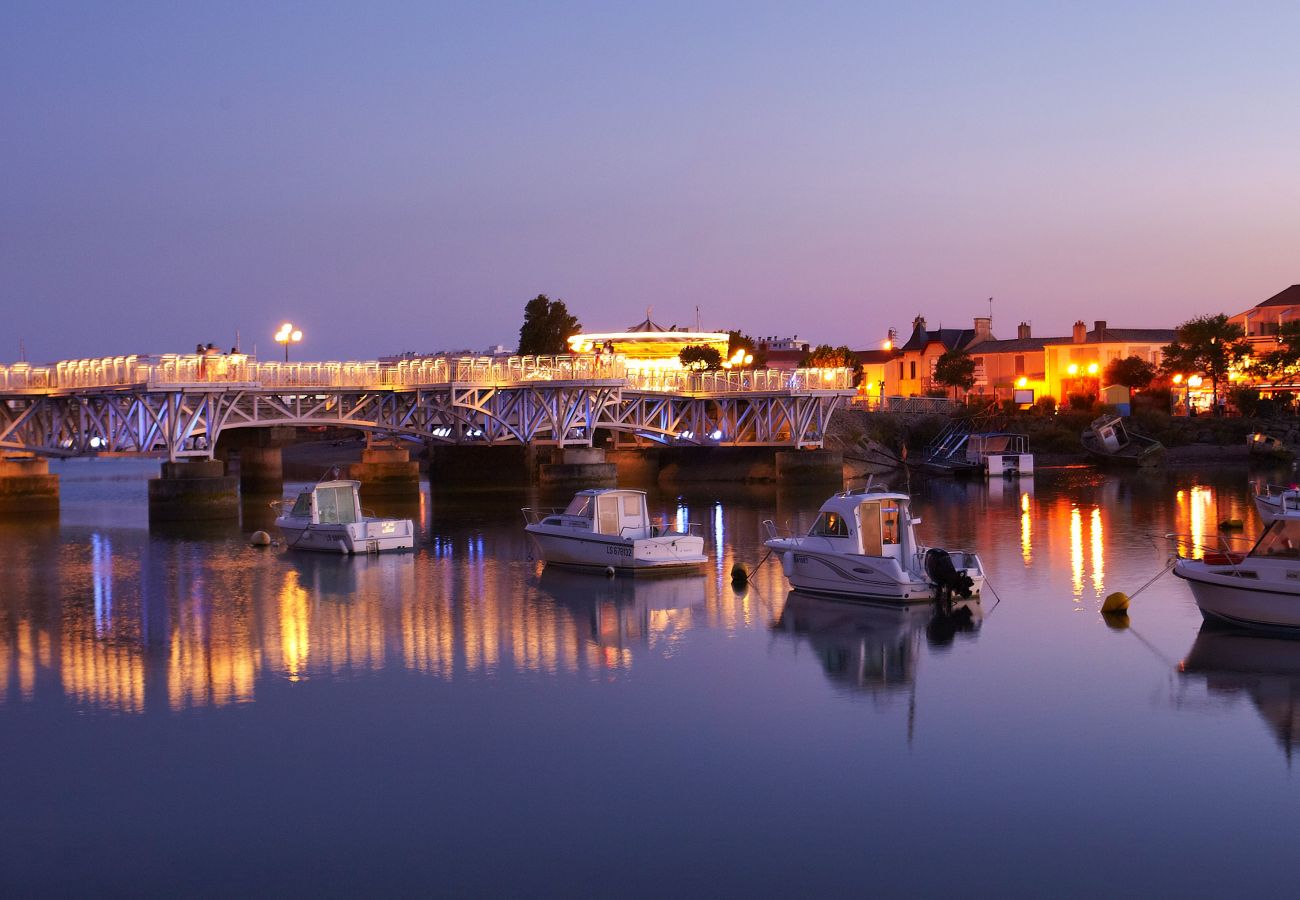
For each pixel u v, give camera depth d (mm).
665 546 45344
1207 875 19109
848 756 24234
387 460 80750
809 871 19344
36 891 18969
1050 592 40844
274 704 28141
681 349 128500
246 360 71938
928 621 36000
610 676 30312
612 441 108062
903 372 162875
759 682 29594
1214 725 25781
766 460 99438
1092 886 18797
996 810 21531
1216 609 33625
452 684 29734
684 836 20625
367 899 18641
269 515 69750
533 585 43281
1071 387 140375
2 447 71312
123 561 50594
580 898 18594
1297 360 128875
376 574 46281
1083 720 26250
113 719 27094
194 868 19703
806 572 40375
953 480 98188
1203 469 106562
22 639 35219
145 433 67688
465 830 20984
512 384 83312
